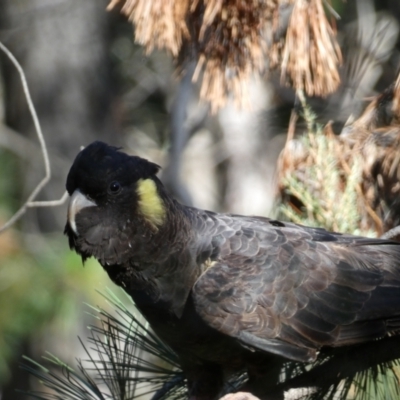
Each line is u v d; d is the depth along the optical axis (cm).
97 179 966
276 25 938
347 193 1020
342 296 996
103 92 2328
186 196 2294
